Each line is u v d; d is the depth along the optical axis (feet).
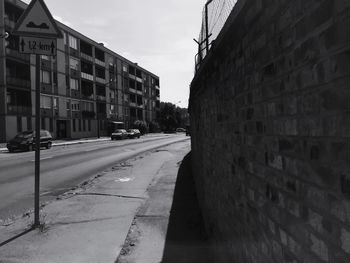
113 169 55.93
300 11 6.84
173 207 28.81
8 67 143.54
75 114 197.77
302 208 7.04
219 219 17.31
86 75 211.20
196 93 31.63
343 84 5.35
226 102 14.79
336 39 5.52
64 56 185.68
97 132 216.13
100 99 230.48
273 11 8.39
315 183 6.41
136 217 25.71
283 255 8.18
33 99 157.17
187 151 97.25
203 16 24.72
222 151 16.24
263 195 9.76
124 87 278.87
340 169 5.52
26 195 35.96
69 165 63.16
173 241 20.63
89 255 18.40
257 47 9.81
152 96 365.81
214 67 17.74
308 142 6.66
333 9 5.59
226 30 12.91
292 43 7.29
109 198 32.60
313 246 6.55
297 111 7.13
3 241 20.51
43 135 109.19
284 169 8.02
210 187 20.93
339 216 5.57
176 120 394.93
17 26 22.22
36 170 23.03
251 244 11.16
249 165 11.21
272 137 8.82
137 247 19.62
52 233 21.86
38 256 18.25
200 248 19.60
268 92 8.98
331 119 5.75
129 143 144.56
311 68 6.40
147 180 43.73
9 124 143.23
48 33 22.53
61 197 33.60
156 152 94.07
